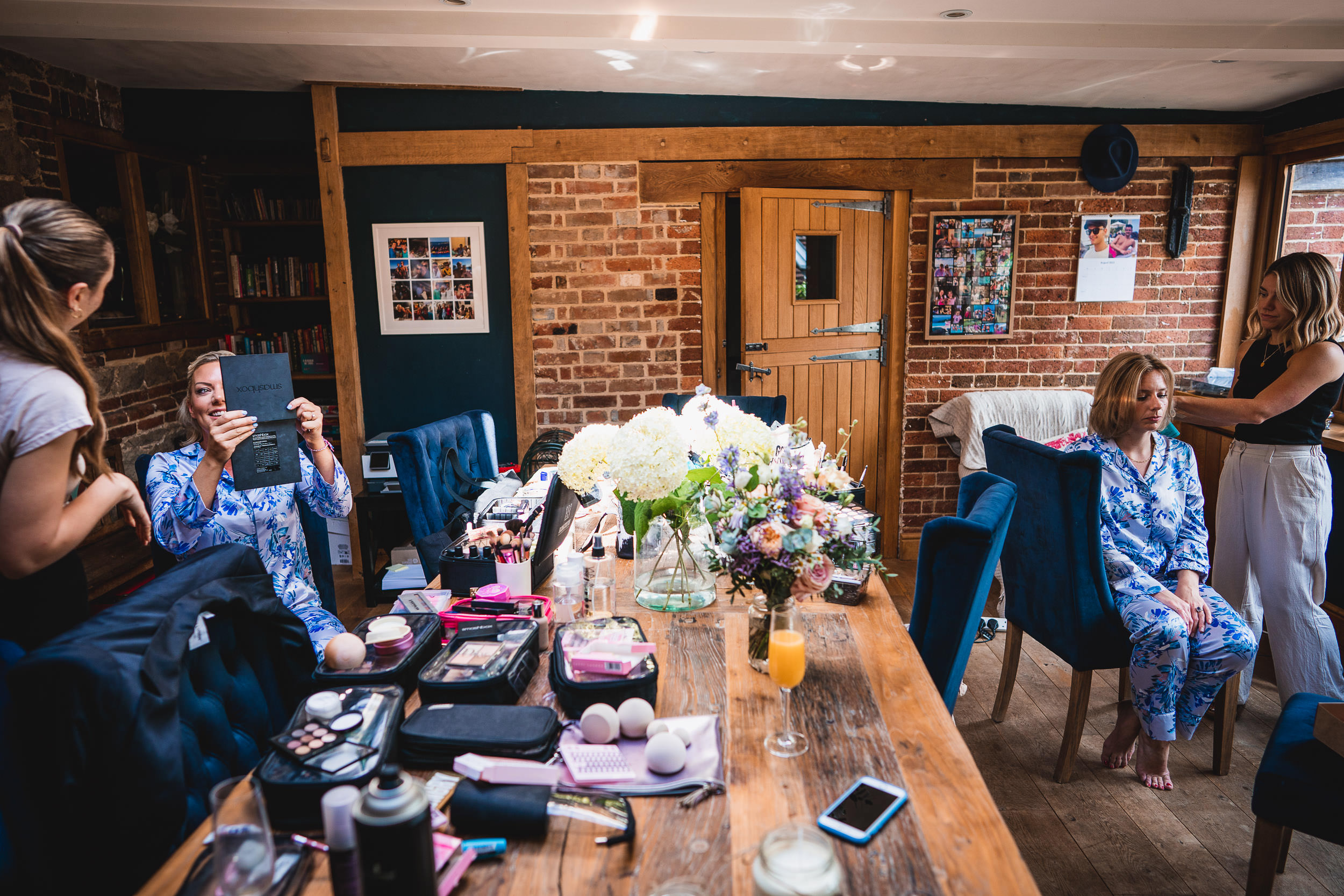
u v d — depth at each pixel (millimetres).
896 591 3982
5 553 1304
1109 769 2475
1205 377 4391
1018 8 2920
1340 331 2475
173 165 4531
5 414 1276
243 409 1899
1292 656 2609
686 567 1832
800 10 2971
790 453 1633
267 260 5020
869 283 4305
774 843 914
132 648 1215
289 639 1563
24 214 1336
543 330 4184
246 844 940
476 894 995
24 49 3314
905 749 1293
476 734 1230
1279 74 3525
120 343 3951
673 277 4156
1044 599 2453
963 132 4117
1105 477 2426
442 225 4082
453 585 1899
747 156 4059
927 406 4395
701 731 1326
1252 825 2195
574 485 1903
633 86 3887
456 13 3021
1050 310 4320
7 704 1252
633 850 1066
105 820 1143
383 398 4238
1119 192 4219
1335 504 3312
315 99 3926
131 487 1527
